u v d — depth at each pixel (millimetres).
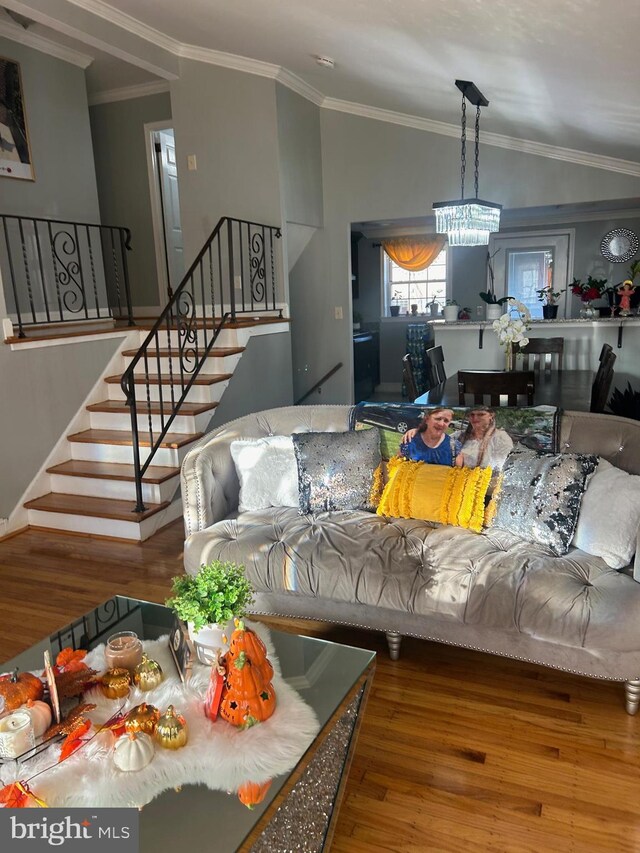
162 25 4637
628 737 1979
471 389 3377
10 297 4777
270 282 5426
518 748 1941
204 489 2719
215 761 1366
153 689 1598
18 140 4750
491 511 2447
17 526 3889
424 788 1793
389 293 9016
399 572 2238
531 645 2088
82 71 5301
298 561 2367
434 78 4008
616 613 1944
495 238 8234
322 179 6047
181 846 1191
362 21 3211
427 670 2355
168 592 3047
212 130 5359
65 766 1354
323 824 1599
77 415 4336
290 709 1513
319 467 2729
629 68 2777
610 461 2471
